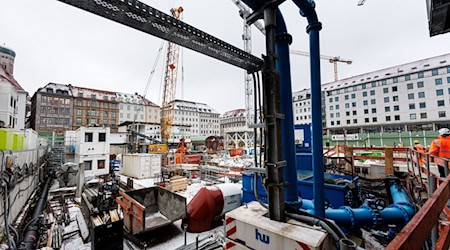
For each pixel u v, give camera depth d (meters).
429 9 4.16
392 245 1.07
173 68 33.56
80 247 5.47
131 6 1.63
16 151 7.31
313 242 1.65
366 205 4.14
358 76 56.28
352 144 32.75
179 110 80.81
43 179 13.64
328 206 5.00
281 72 2.71
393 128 48.19
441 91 41.81
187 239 5.86
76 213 7.91
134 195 7.23
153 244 5.64
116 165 19.06
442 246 1.79
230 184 7.58
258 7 2.42
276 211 2.12
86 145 16.70
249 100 36.06
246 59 2.46
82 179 10.47
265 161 2.25
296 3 2.83
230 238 2.25
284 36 2.71
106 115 54.34
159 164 17.55
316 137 3.04
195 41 2.08
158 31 1.94
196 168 15.60
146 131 38.84
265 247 1.94
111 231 4.91
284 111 2.70
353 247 1.50
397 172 7.26
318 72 3.05
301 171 7.12
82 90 53.91
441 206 1.75
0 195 5.15
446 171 3.40
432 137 26.66
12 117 15.62
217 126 93.25
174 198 6.83
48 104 45.38
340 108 56.94
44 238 5.80
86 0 1.53
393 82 48.03
